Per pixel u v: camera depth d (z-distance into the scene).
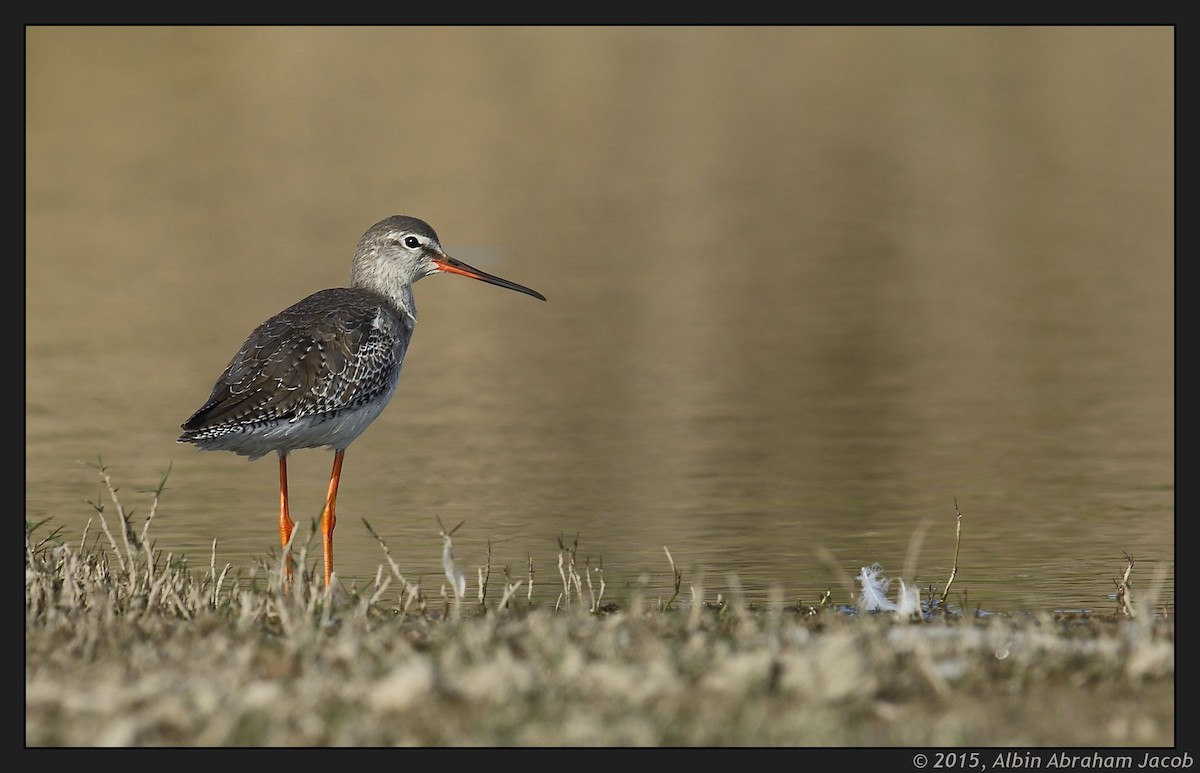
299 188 31.44
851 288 25.00
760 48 44.88
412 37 43.38
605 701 7.97
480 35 43.94
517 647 8.92
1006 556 13.03
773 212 30.28
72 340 21.78
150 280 25.06
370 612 10.00
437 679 7.98
